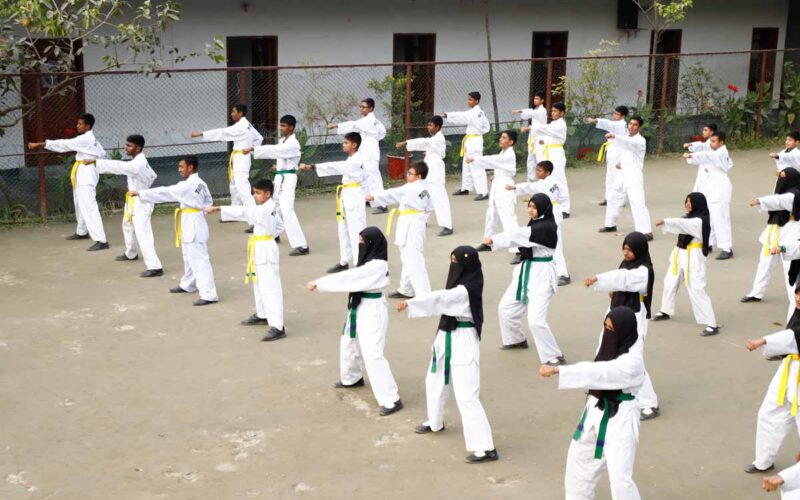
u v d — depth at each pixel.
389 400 8.61
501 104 22.44
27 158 15.96
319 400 8.87
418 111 20.28
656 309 11.56
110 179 15.95
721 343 10.41
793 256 10.14
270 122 19.02
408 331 10.68
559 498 7.14
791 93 24.02
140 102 17.47
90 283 12.25
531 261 9.65
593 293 12.09
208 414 8.52
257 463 7.63
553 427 8.36
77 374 9.33
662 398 8.98
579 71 23.28
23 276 12.47
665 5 23.95
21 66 14.32
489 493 7.20
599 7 23.78
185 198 11.26
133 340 10.27
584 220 15.94
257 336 10.48
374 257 8.48
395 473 7.50
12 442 7.89
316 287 8.40
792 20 28.36
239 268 13.05
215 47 16.48
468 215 16.19
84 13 14.09
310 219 15.91
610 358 6.60
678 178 19.42
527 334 10.70
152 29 14.96
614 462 6.47
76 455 7.70
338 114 18.92
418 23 20.86
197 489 7.20
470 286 7.70
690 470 7.62
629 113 22.11
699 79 24.28
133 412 8.52
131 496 7.07
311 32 19.36
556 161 15.76
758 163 21.12
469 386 7.69
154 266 12.57
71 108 16.70
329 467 7.59
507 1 22.03
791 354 7.27
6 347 9.98
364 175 12.98
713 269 13.33
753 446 8.04
